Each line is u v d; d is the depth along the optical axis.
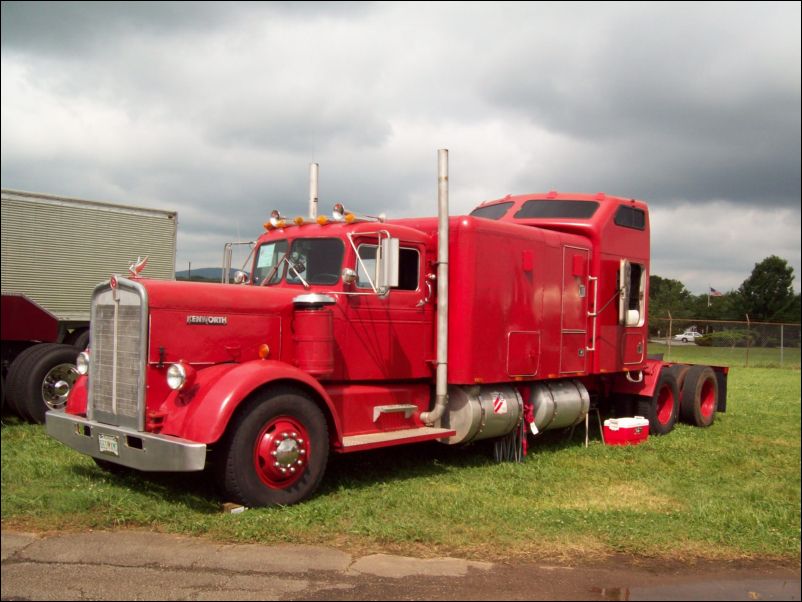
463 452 8.52
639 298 10.48
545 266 8.66
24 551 4.77
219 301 6.20
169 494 6.14
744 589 4.57
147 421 5.77
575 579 4.59
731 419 12.76
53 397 9.29
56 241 11.63
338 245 7.00
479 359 7.67
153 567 4.55
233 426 5.69
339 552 4.89
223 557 4.74
